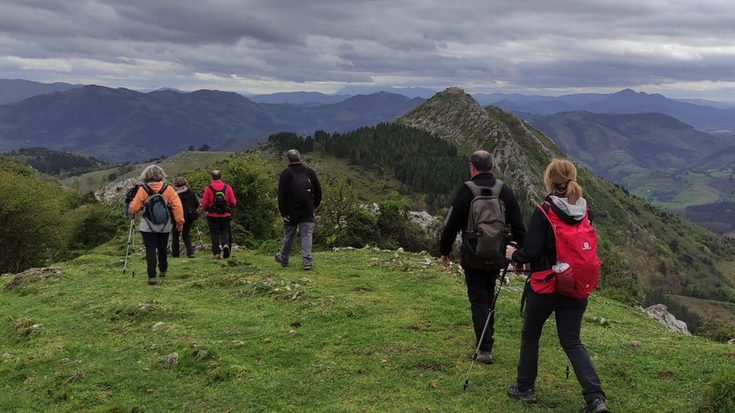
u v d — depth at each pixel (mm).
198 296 9023
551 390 5156
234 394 5062
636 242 179625
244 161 20266
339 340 6680
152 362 5891
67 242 27578
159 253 10484
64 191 35656
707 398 4594
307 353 6211
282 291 8836
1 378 5676
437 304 8406
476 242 5508
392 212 22547
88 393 5176
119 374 5586
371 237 21922
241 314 7840
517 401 4863
